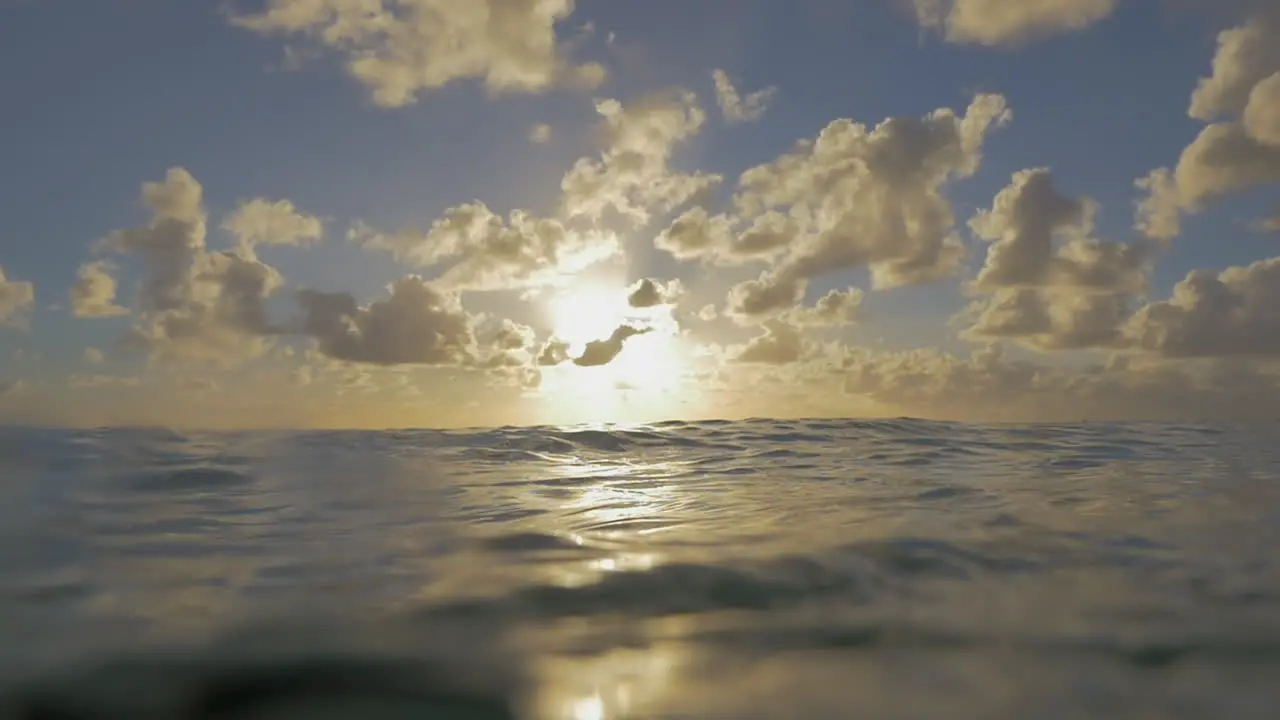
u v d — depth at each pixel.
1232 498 5.45
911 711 2.09
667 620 2.83
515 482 6.56
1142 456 8.45
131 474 6.63
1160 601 3.00
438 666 2.45
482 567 3.54
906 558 3.65
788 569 3.46
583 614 2.89
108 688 2.24
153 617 2.85
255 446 8.73
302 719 2.04
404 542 4.10
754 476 6.95
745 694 2.22
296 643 2.59
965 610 2.91
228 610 2.93
